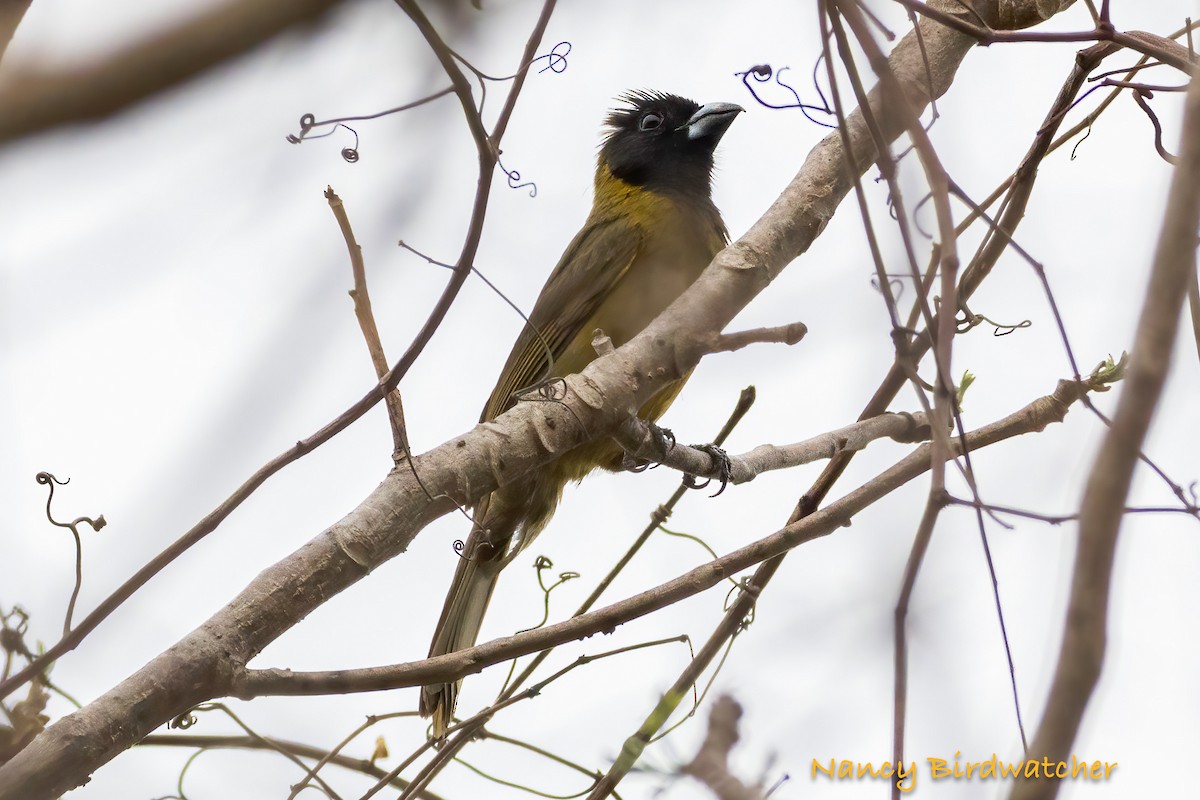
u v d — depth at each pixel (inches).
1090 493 140.6
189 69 130.0
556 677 315.3
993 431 305.9
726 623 319.9
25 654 263.7
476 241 241.0
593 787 302.7
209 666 227.6
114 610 229.5
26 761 211.3
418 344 248.1
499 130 233.0
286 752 330.3
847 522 286.7
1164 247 146.6
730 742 298.0
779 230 292.5
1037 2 306.2
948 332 202.5
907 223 209.6
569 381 276.7
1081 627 137.0
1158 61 283.6
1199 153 149.6
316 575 240.1
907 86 296.7
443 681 248.4
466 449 261.4
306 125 192.7
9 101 126.9
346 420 245.8
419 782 303.6
